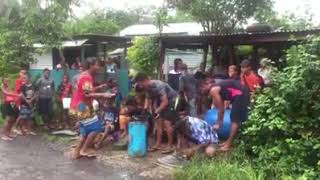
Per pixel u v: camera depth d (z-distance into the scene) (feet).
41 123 44.06
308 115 25.31
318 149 23.80
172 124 31.45
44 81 43.75
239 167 24.54
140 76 32.04
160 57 46.98
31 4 53.42
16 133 41.98
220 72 44.14
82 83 31.86
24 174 27.94
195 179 24.31
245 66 32.12
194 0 55.26
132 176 27.02
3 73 50.08
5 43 51.13
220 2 55.16
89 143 32.37
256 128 25.85
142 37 48.03
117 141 34.96
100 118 34.27
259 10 56.34
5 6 65.62
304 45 26.11
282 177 23.02
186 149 29.68
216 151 27.53
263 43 43.75
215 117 30.50
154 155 31.60
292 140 24.25
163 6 58.18
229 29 55.57
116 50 70.03
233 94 27.78
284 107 25.21
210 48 55.06
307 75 25.11
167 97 31.40
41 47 52.75
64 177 27.09
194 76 35.65
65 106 42.04
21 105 41.96
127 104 34.09
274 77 26.40
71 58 69.15
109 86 40.47
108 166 29.48
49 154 33.47
